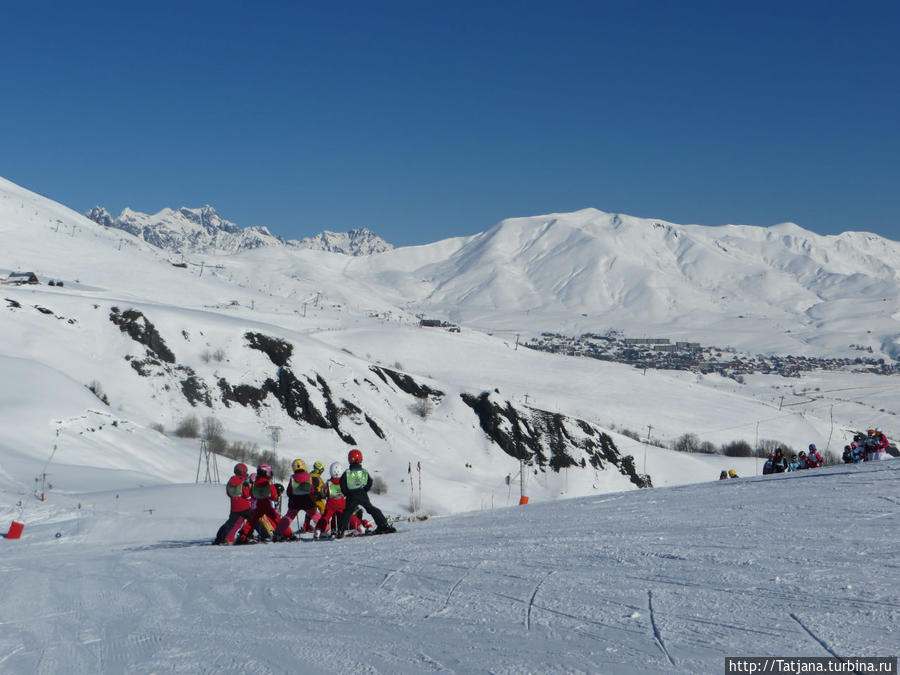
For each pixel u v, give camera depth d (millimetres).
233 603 7793
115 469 57375
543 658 4836
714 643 4797
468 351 197125
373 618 6453
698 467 119062
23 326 107125
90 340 110438
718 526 9836
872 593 5570
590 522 11766
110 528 23609
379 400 117250
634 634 5172
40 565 12844
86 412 71188
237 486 15336
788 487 14398
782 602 5590
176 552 13547
